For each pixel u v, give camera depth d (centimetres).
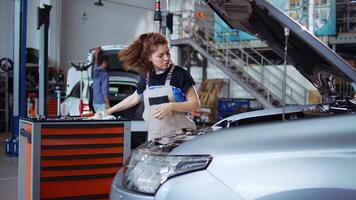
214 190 156
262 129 172
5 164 678
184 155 169
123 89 752
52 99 1172
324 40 1121
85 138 331
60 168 322
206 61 1341
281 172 152
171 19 798
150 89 275
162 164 172
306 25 1130
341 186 146
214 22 1321
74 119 332
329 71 253
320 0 1125
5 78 1266
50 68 1322
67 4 1436
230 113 1150
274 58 1278
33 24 1348
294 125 170
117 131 344
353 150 151
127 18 1592
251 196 151
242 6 248
